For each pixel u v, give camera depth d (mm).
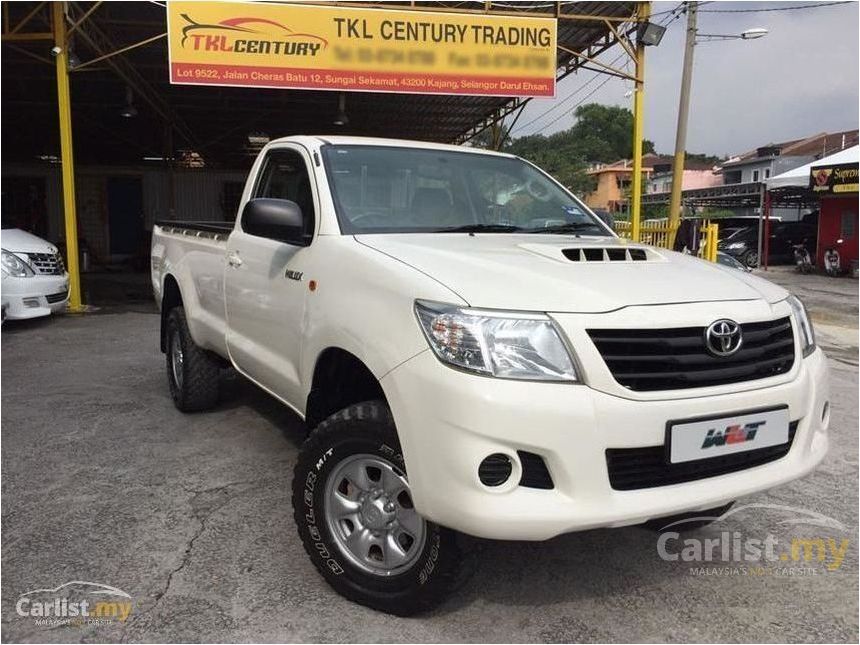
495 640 2660
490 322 2408
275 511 3709
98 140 21609
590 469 2359
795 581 3131
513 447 2324
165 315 5789
